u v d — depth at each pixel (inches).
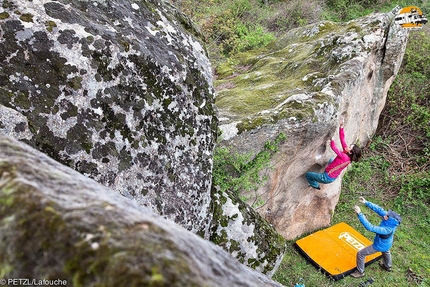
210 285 32.3
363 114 284.5
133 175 97.8
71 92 85.3
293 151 183.9
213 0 427.2
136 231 33.8
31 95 79.6
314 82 225.5
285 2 489.1
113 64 93.0
